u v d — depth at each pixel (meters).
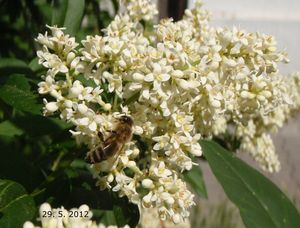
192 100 0.07
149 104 0.07
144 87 0.07
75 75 0.07
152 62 0.07
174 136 0.07
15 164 0.08
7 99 0.08
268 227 0.08
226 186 0.08
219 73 0.08
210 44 0.08
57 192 0.08
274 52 0.08
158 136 0.08
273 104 0.09
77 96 0.07
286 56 0.08
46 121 0.08
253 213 0.08
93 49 0.07
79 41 0.09
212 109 0.08
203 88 0.08
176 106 0.07
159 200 0.07
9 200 0.07
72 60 0.07
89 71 0.07
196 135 0.08
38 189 0.08
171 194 0.07
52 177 0.08
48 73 0.07
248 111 0.09
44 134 0.08
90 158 0.07
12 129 0.08
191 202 0.07
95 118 0.07
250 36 0.08
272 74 0.09
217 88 0.08
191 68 0.07
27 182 0.08
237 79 0.08
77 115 0.07
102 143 0.07
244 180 0.08
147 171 0.08
